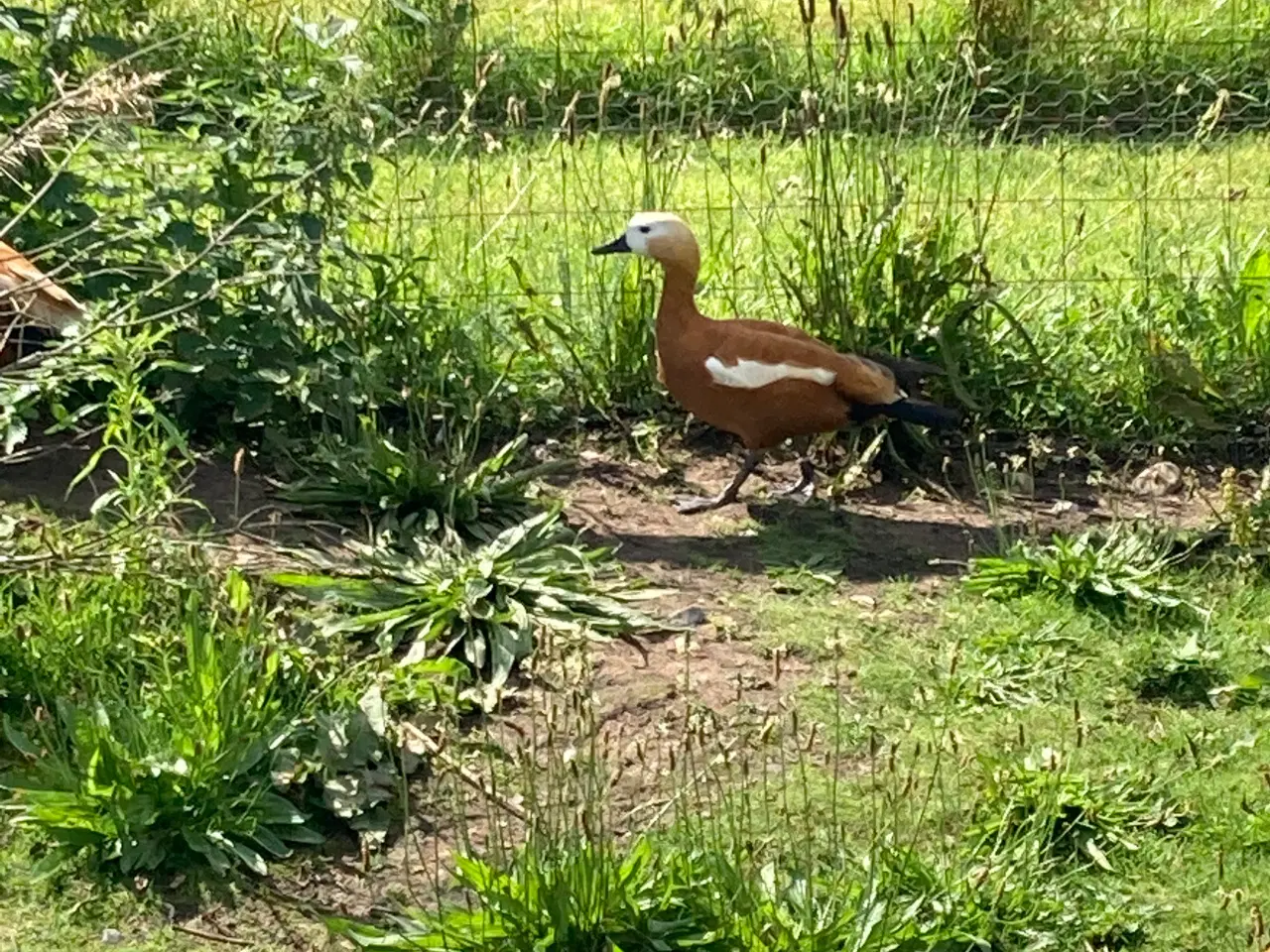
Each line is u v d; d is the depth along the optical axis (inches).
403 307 253.1
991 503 227.0
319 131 235.9
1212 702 191.8
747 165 340.2
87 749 162.1
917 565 222.8
